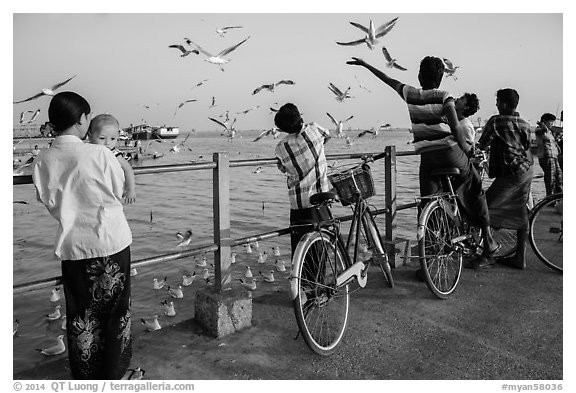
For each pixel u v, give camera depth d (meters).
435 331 3.47
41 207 24.58
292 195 3.54
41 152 2.52
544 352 3.18
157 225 20.59
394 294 4.13
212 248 3.46
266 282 12.47
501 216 4.70
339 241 3.57
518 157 4.58
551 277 4.49
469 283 4.38
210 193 32.38
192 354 3.13
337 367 3.01
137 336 3.37
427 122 4.12
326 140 3.73
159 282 12.37
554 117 9.20
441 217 4.27
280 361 3.07
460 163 4.21
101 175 2.47
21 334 9.46
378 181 25.86
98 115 2.74
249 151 55.31
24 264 14.17
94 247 2.49
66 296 2.56
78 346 2.58
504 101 4.65
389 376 2.93
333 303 3.60
